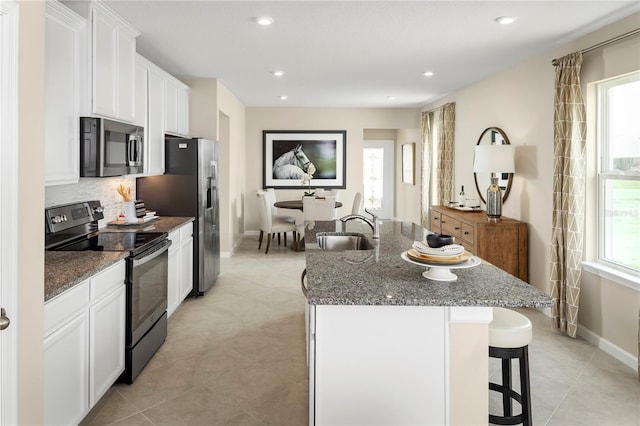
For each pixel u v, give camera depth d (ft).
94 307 7.45
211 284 16.21
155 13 10.60
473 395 6.04
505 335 6.45
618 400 8.48
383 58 14.67
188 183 14.90
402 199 31.19
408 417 6.06
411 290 5.92
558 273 11.91
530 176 14.19
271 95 22.47
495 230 14.16
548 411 8.08
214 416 7.87
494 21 10.89
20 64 5.17
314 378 6.02
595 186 11.51
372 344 6.01
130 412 7.97
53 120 8.05
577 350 10.86
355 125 26.96
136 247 9.29
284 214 26.07
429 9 10.16
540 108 13.64
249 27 11.57
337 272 6.91
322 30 11.76
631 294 10.01
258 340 11.39
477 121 18.47
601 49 10.91
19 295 5.22
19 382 5.23
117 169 10.13
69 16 8.41
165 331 11.25
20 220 5.22
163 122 14.70
